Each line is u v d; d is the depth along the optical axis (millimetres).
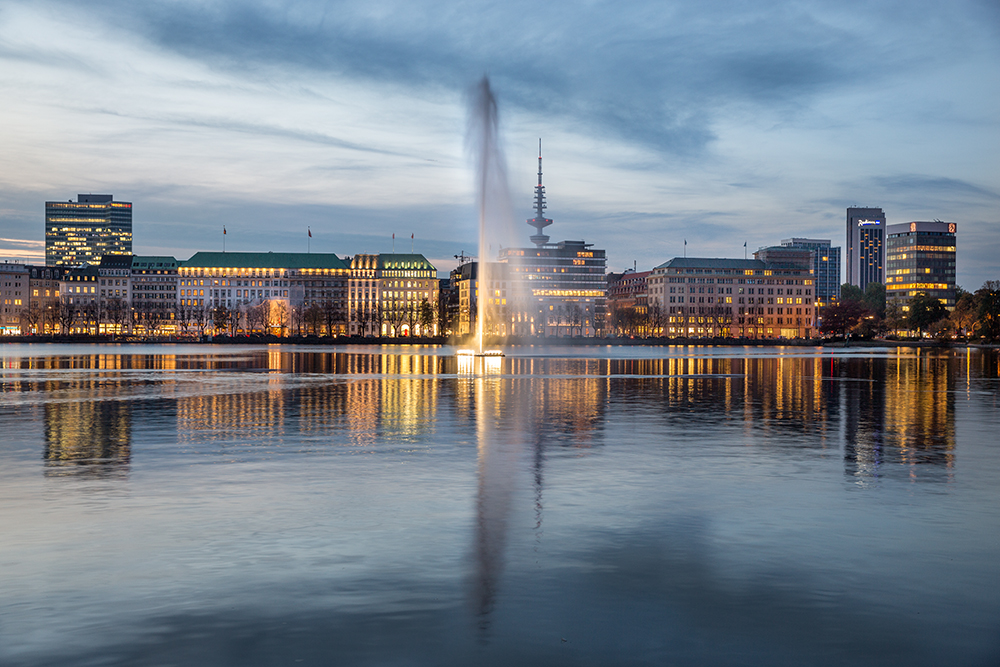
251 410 50812
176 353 172000
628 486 26500
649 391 67438
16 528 20953
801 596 16281
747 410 51875
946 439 38250
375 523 21594
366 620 15023
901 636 14438
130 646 13953
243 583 16859
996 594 16359
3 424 43250
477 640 14219
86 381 79062
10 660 13422
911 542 19906
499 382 78375
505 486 26484
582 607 15672
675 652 13805
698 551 19141
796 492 25672
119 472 28875
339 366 112188
